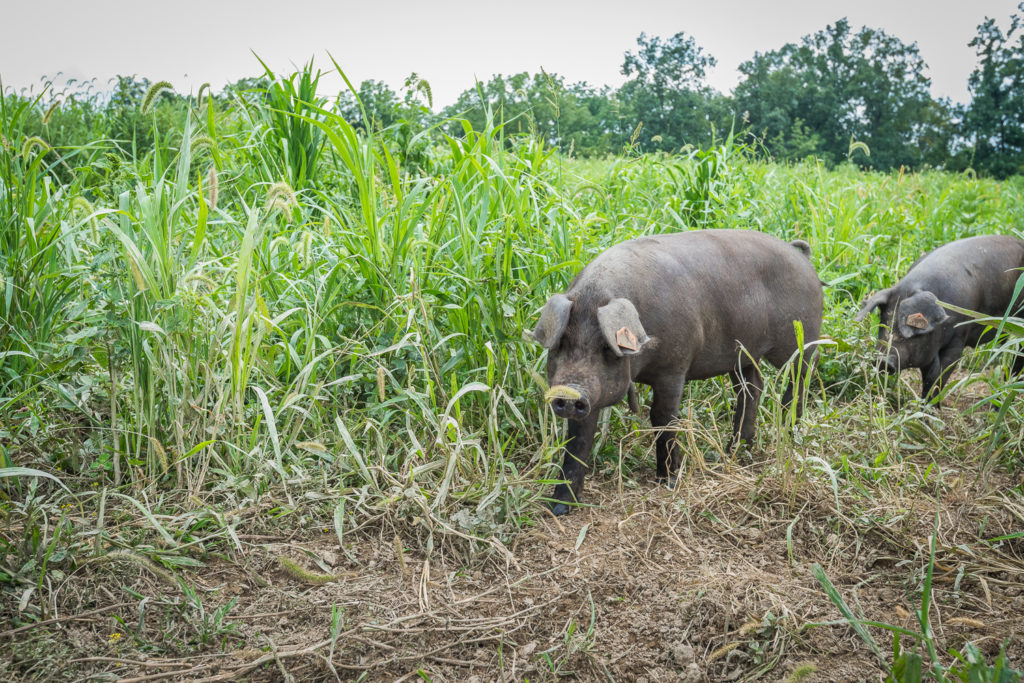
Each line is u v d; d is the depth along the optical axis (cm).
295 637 312
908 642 315
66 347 446
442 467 420
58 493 386
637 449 500
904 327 611
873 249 861
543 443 431
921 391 666
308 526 387
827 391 640
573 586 356
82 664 291
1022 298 691
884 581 362
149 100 436
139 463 393
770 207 883
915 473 462
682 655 310
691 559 378
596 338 398
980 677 244
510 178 538
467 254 486
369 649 309
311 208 613
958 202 1074
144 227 398
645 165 913
